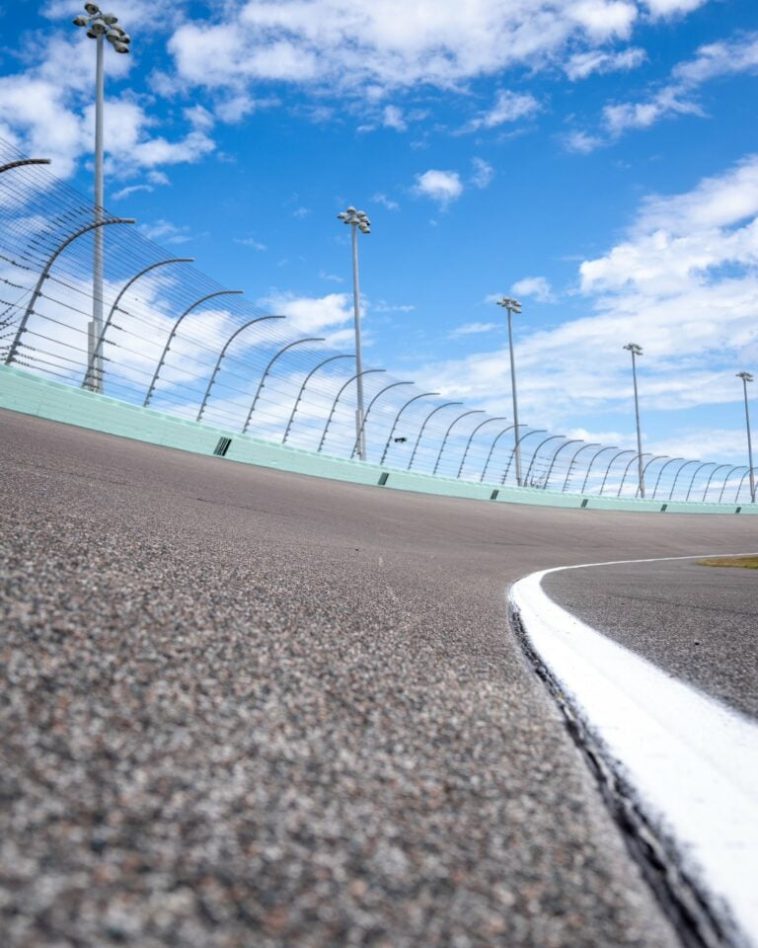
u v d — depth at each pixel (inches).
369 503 921.5
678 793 46.8
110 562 101.8
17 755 36.6
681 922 30.5
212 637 72.1
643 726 65.0
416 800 41.1
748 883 34.4
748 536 1660.9
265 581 128.0
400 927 27.5
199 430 1063.0
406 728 55.4
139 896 26.4
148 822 32.5
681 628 157.5
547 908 30.6
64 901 25.1
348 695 62.1
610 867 35.3
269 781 40.1
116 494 300.0
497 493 1782.7
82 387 917.8
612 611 188.1
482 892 31.3
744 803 45.8
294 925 26.4
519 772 48.6
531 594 229.9
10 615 61.6
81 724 42.6
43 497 193.0
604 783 48.2
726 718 71.1
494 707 67.1
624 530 1406.3
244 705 53.0
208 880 28.5
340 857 32.6
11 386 783.1
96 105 1195.3
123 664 56.0
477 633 122.1
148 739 42.6
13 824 29.9
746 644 135.9
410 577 224.1
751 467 2662.4
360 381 1466.5
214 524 285.3
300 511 593.6
